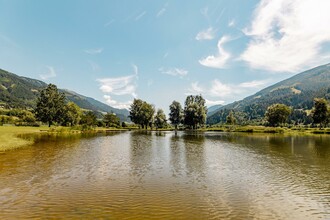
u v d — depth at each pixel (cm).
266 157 3453
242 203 1566
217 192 1794
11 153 3481
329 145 5119
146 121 15988
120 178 2184
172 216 1344
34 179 2088
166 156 3525
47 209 1421
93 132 10681
